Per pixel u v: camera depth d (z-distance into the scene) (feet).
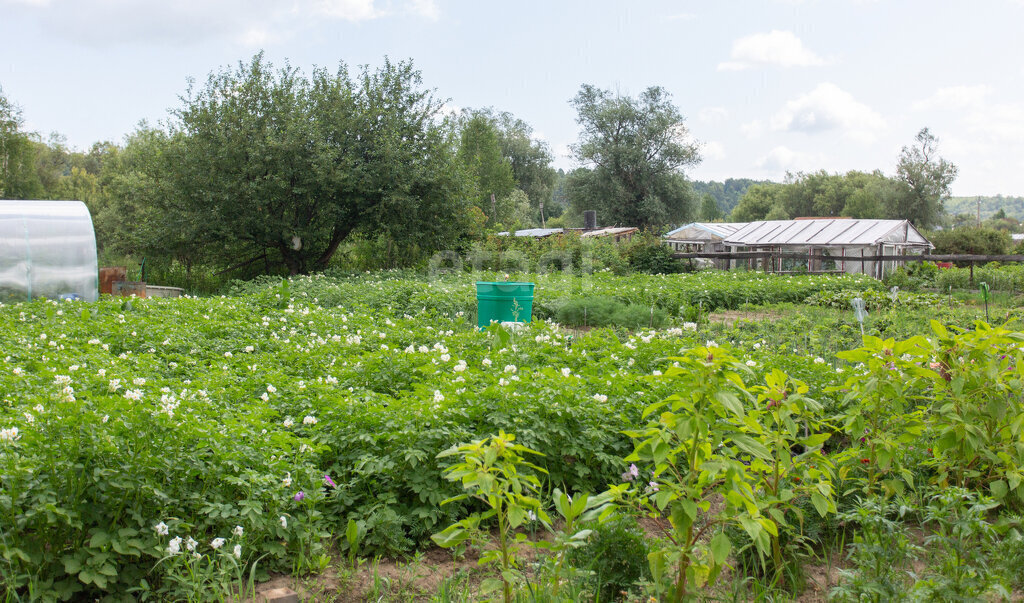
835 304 59.06
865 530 11.82
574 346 26.40
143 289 61.67
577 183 192.24
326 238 83.10
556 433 16.08
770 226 128.36
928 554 11.89
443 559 13.33
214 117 72.90
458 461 14.17
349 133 79.36
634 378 19.98
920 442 15.37
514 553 11.18
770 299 65.87
